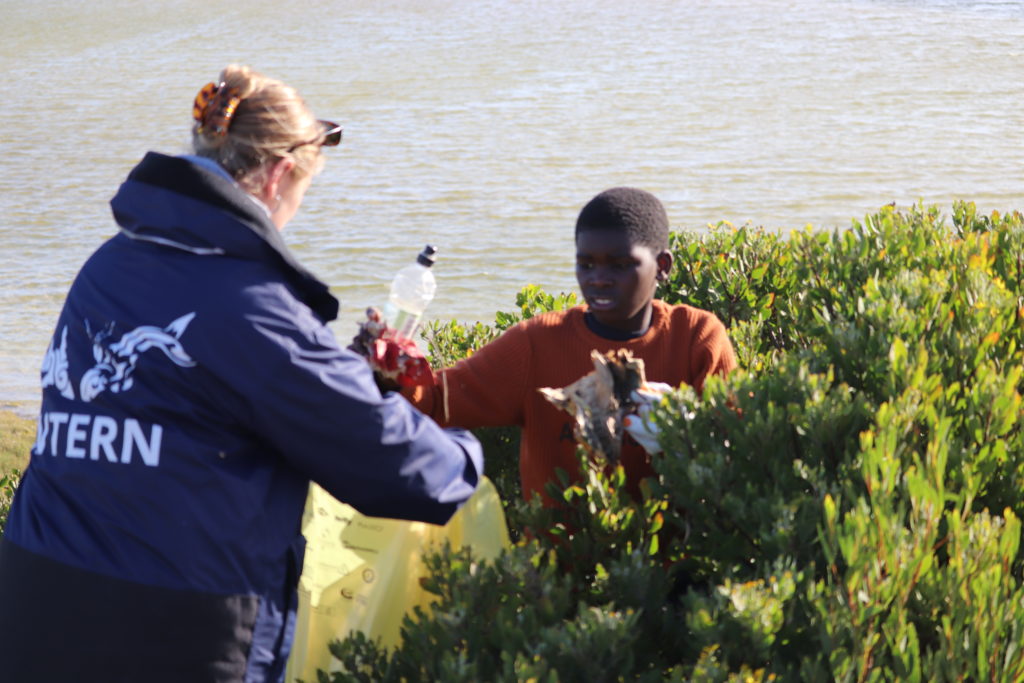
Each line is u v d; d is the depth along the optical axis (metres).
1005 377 2.88
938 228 4.93
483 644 2.17
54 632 2.14
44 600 2.16
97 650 2.12
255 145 2.27
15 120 31.97
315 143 2.38
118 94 36.47
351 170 23.36
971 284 3.23
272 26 54.81
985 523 2.24
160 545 2.12
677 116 29.06
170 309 2.15
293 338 2.15
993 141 24.62
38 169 24.64
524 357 2.93
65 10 65.94
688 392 2.58
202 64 43.31
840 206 19.36
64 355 2.25
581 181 21.83
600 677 2.07
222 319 2.12
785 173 22.06
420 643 2.20
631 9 56.25
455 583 2.27
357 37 49.59
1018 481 2.58
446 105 31.89
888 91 32.03
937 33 44.38
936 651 2.18
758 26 48.69
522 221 18.66
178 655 2.13
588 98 32.31
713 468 2.41
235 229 2.17
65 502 2.19
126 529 2.12
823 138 25.62
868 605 2.05
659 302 3.02
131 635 2.11
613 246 2.75
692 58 40.28
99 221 19.59
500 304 14.34
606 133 27.02
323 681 2.36
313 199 20.62
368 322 2.64
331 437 2.16
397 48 45.50
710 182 21.50
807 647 2.15
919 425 2.57
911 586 2.12
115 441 2.14
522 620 2.18
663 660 2.34
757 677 1.99
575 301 4.80
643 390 2.69
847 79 34.38
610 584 2.37
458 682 2.02
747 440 2.48
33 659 2.16
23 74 42.47
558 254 16.61
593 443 2.68
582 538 2.55
